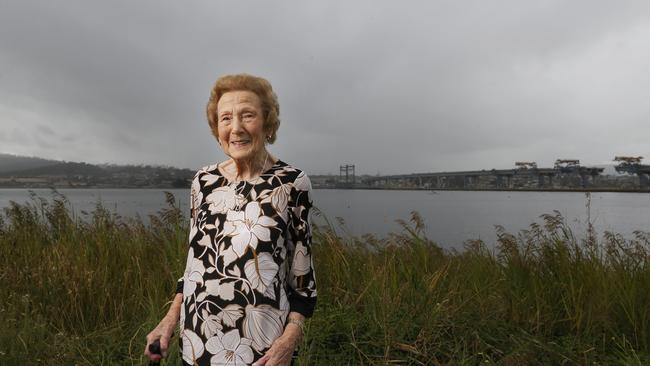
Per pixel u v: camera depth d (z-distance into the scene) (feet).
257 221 4.30
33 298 11.01
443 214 132.77
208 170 4.88
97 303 11.07
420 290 11.97
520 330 10.55
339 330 10.46
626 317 10.92
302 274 4.49
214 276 4.27
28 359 8.53
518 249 14.48
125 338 10.04
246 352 4.14
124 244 15.31
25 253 14.79
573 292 11.32
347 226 16.96
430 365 9.38
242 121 4.40
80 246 14.35
